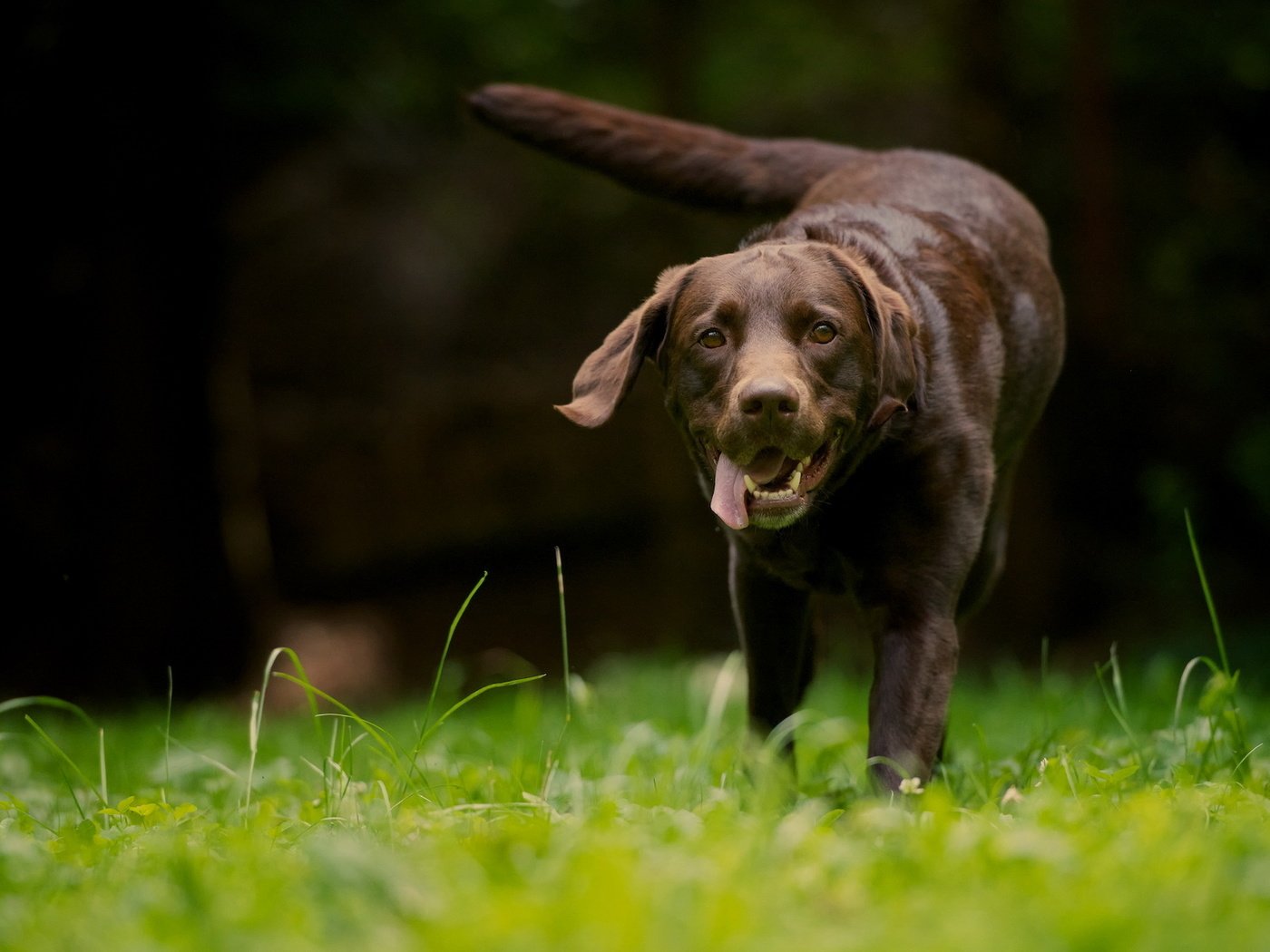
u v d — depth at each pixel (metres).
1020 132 18.28
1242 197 18.78
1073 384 18.00
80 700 15.30
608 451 21.25
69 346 15.77
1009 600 16.95
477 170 22.11
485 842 3.51
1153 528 18.31
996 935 2.61
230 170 16.89
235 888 3.26
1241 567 17.77
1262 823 3.76
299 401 21.09
